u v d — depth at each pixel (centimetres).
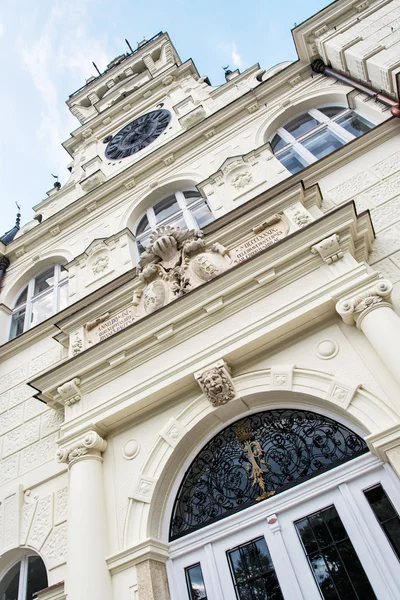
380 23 859
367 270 529
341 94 908
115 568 481
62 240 1070
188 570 492
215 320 591
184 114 1200
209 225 712
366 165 711
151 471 541
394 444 424
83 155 1406
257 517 488
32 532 599
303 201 666
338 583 423
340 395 483
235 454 543
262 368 546
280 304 559
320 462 492
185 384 568
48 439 691
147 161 1059
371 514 439
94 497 529
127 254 888
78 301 796
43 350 844
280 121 980
